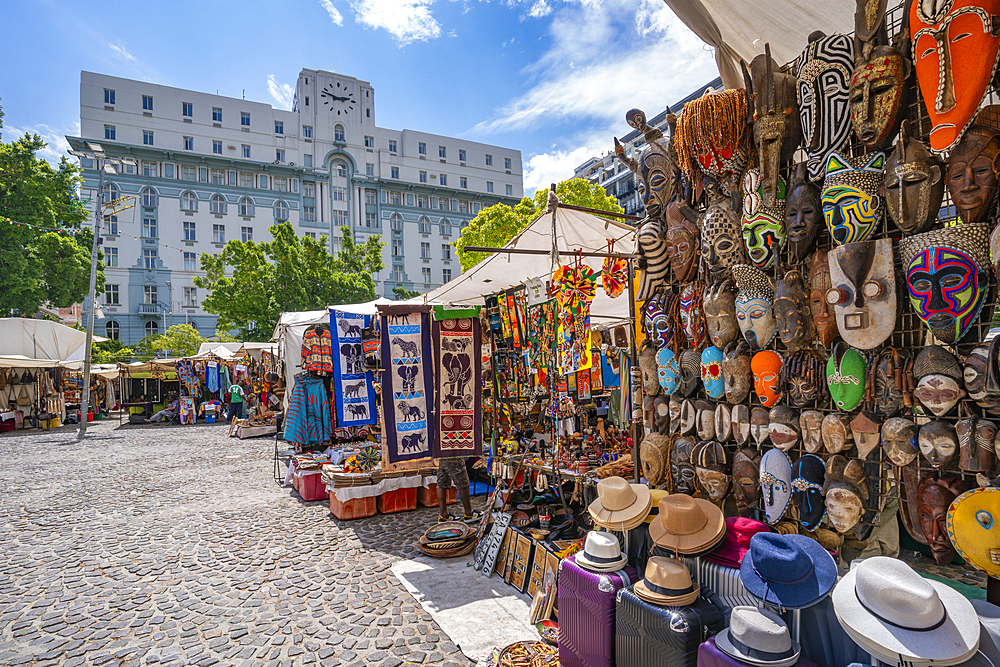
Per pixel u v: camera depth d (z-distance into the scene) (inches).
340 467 255.1
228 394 785.6
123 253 1574.8
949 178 66.2
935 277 66.6
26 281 862.5
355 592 157.8
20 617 145.2
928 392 68.3
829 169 78.4
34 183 898.1
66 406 786.8
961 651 60.2
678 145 101.9
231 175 1722.4
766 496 89.0
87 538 217.0
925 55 66.7
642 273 119.3
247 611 146.3
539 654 117.9
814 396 83.9
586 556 111.4
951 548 68.9
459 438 213.3
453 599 151.6
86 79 1582.2
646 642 90.6
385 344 210.5
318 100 1888.5
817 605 76.7
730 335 97.7
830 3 112.8
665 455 113.5
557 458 179.9
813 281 82.4
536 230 204.5
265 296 1023.0
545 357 180.1
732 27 125.5
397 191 2001.7
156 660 121.6
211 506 269.0
